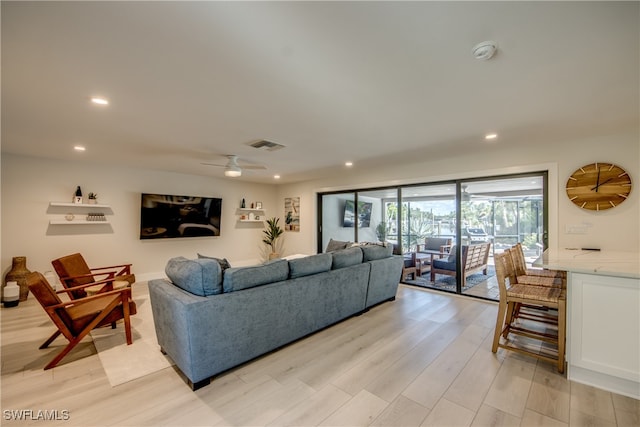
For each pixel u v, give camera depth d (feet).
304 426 5.57
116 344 9.14
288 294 8.71
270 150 13.29
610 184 10.66
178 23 4.68
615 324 6.59
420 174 16.17
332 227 21.90
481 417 5.80
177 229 19.48
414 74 6.40
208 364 6.93
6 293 12.71
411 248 17.22
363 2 4.23
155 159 15.31
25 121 9.30
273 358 8.26
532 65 6.01
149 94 7.36
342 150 13.26
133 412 5.97
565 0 4.19
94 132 10.52
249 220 23.99
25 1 4.09
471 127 10.00
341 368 7.69
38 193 14.82
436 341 9.34
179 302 6.79
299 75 6.45
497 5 4.31
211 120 9.29
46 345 8.88
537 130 10.30
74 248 15.88
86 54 5.57
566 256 8.82
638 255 8.98
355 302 11.41
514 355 8.39
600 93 7.31
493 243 14.21
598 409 6.02
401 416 5.83
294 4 4.26
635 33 4.94
